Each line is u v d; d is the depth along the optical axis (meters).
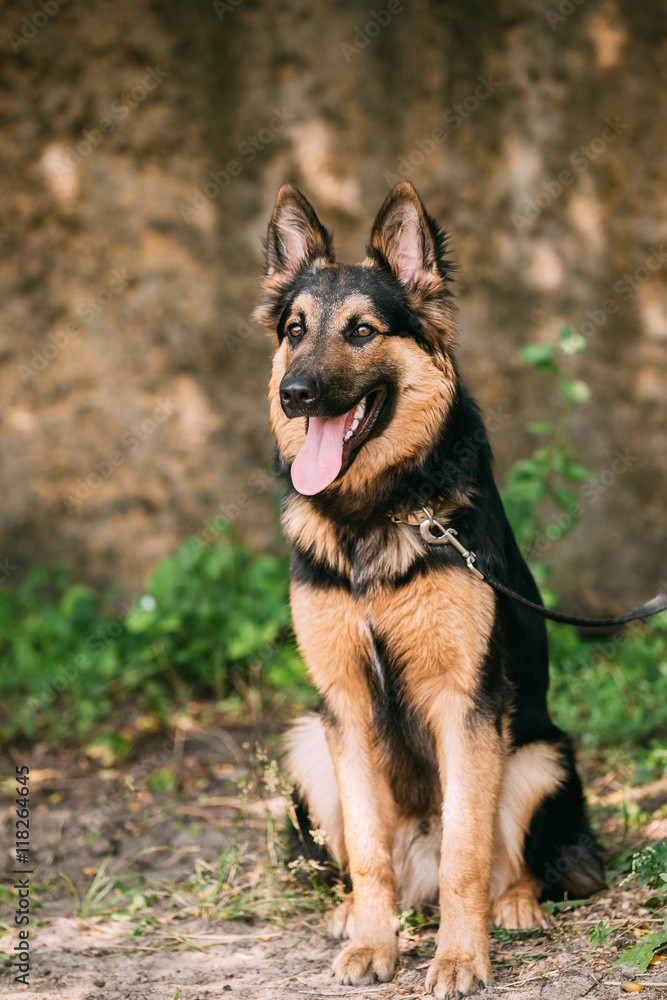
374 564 3.17
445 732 3.21
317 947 3.30
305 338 3.33
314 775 3.67
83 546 7.79
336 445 3.26
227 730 5.82
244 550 7.04
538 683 3.64
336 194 7.55
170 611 6.35
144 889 3.87
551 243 7.54
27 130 7.47
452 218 7.54
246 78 7.44
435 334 3.41
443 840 3.07
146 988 3.02
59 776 5.23
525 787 3.43
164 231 7.59
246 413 7.73
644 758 4.81
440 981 2.78
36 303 7.64
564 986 2.71
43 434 7.72
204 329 7.66
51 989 3.03
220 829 4.45
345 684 3.32
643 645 6.22
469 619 3.11
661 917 2.97
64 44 7.38
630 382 7.58
